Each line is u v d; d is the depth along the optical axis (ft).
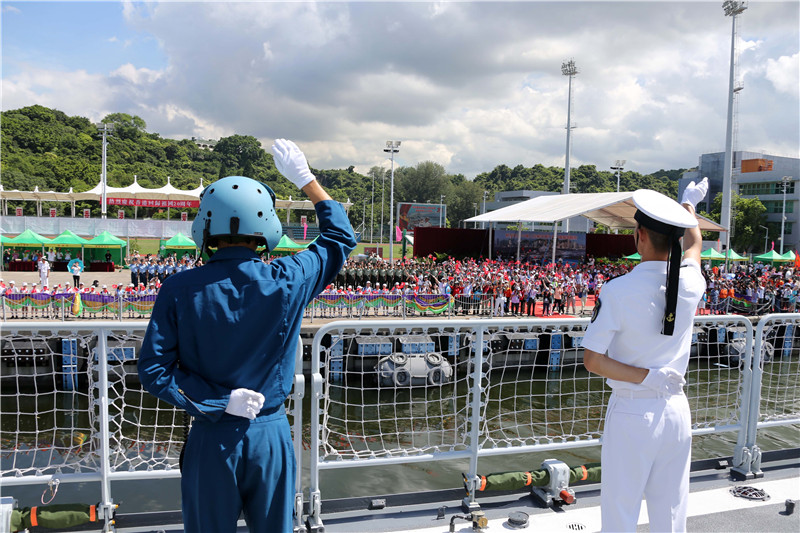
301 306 6.67
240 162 505.25
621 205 123.24
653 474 7.68
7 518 10.18
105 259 144.15
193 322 5.98
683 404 7.63
